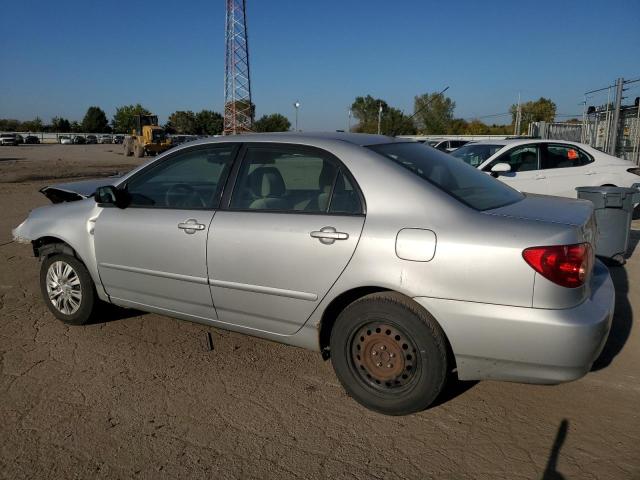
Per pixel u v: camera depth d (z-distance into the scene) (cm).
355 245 316
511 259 283
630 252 714
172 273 393
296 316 345
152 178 421
